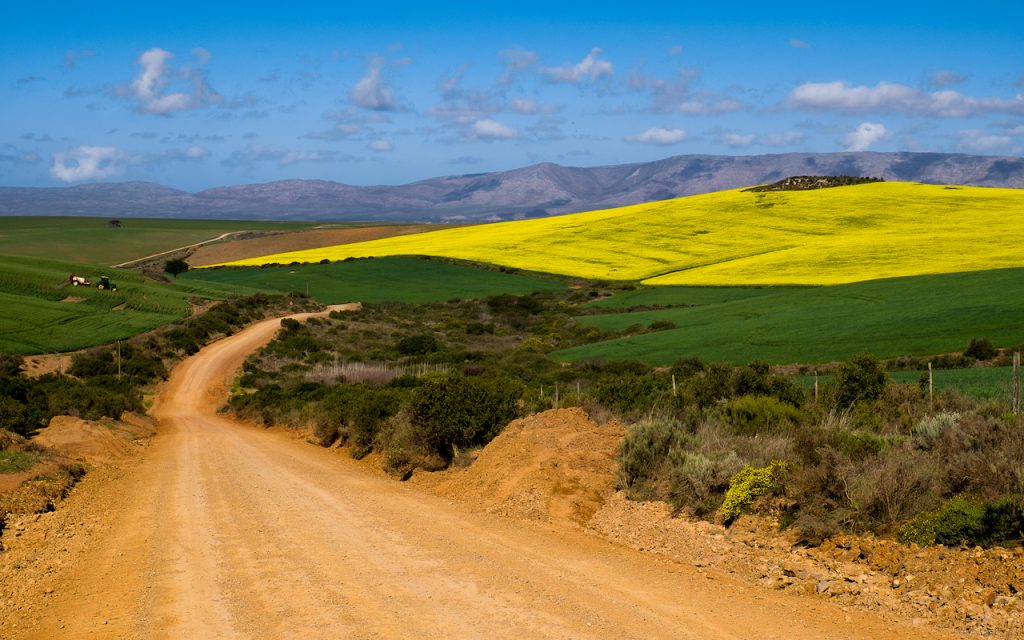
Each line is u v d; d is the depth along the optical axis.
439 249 112.00
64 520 14.72
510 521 13.46
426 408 19.42
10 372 51.16
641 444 14.34
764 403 17.72
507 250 103.94
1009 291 49.78
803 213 103.38
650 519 12.54
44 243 173.00
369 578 9.91
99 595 9.70
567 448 16.06
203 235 199.00
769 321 51.44
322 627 8.09
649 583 9.64
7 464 18.56
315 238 166.62
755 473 12.05
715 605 8.76
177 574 10.44
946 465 11.01
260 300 91.12
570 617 8.29
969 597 8.37
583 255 95.19
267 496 16.52
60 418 28.58
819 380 32.16
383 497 16.14
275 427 36.81
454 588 9.41
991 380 26.86
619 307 70.31
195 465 22.72
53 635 8.29
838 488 11.19
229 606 8.93
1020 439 11.34
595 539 12.14
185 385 58.62
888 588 8.96
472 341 69.44
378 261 110.44
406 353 65.25
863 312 49.78
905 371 33.72
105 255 161.12
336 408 27.92
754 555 10.52
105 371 56.47
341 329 78.56
